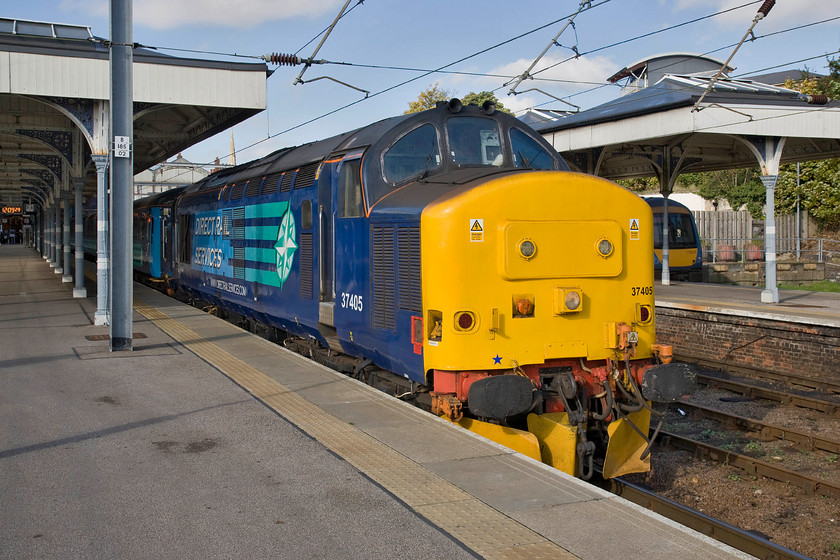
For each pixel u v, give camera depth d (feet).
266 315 39.06
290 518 15.46
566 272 22.45
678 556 13.43
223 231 46.26
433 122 26.40
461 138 26.53
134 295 64.54
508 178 21.99
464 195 21.52
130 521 15.34
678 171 68.80
